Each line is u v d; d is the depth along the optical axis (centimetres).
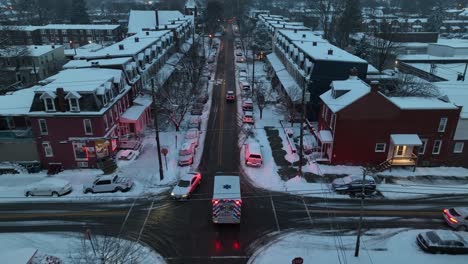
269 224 2973
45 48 8144
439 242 2584
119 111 4475
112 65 4769
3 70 7206
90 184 3559
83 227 2953
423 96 4450
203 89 6762
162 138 4694
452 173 3822
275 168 3900
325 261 2520
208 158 4141
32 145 3878
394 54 8056
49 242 2758
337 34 10044
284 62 7125
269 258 2567
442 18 14862
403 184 3581
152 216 3102
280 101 5897
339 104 3844
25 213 3155
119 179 3550
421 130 3809
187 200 3331
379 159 3928
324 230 2888
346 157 3919
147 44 6197
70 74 4275
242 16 16062
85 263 2423
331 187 3516
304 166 3934
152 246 2714
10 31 8350
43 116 3734
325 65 4956
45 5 17325
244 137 4712
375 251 2628
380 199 3328
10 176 3784
